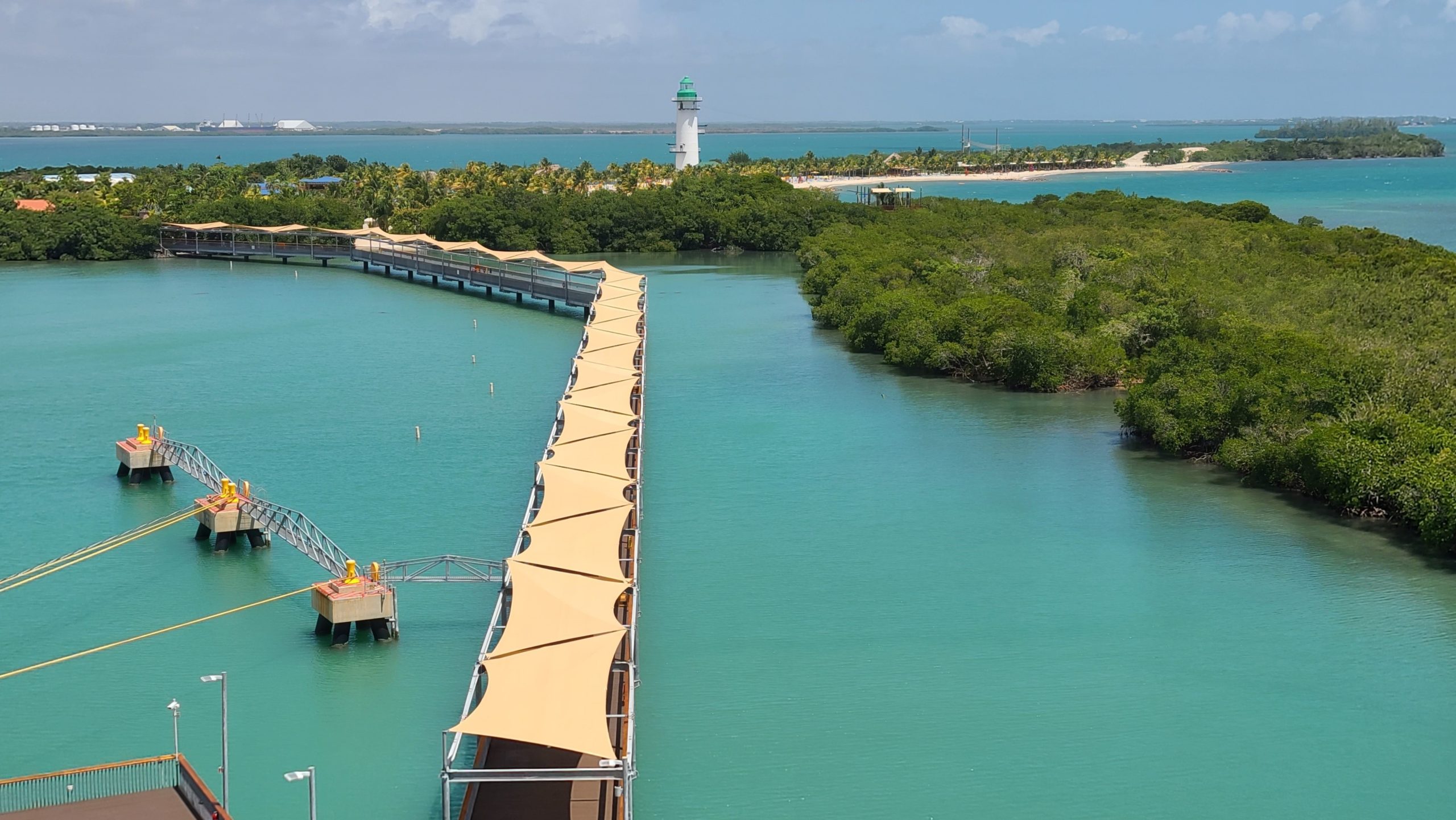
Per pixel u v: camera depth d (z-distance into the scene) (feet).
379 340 400.26
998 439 281.74
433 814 134.41
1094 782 143.02
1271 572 203.00
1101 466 261.24
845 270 462.19
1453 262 410.11
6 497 237.66
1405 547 213.87
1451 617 185.47
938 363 343.05
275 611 186.80
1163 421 266.57
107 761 143.54
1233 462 250.57
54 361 362.33
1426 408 240.53
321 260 615.98
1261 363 274.36
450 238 643.86
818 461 264.72
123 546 212.64
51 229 605.31
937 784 142.41
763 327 424.46
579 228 650.84
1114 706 160.45
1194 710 159.74
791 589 197.47
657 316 448.65
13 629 179.73
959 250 484.33
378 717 155.33
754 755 148.56
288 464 260.21
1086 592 195.83
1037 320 342.23
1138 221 561.02
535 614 149.89
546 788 135.03
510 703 129.29
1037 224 579.07
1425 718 157.38
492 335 412.57
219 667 168.55
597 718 127.34
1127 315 343.26
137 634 178.29
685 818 134.92
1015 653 175.22
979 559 209.87
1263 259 427.33
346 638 175.52
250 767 143.54
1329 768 146.30
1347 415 243.40
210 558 207.92
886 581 200.54
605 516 184.34
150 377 342.64
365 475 253.03
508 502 236.43
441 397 322.34
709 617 187.11
